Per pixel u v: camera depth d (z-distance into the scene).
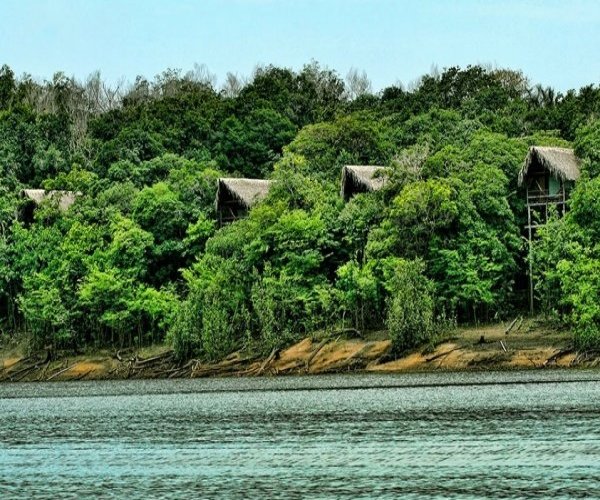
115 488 62.50
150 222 173.50
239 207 172.75
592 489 56.75
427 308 135.38
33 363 169.25
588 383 106.50
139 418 96.94
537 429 75.81
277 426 85.44
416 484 59.84
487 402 94.06
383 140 183.75
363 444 73.62
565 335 130.00
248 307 153.00
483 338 132.38
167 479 64.62
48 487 63.41
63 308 168.00
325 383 125.00
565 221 131.75
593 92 197.75
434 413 88.31
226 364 148.38
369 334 144.38
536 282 140.12
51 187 192.38
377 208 149.12
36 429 91.38
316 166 174.75
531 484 58.34
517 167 146.62
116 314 165.00
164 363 156.50
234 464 68.56
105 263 169.50
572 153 144.50
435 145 169.75
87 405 114.12
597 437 71.19
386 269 141.00
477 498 55.81
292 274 149.88
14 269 179.00
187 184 176.62
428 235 141.50
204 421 91.62
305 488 60.22
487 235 139.38
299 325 150.25
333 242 151.00
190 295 152.88
